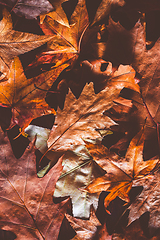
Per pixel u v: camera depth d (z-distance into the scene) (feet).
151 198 2.31
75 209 2.30
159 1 2.31
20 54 2.26
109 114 2.32
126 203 2.30
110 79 2.29
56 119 2.27
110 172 2.29
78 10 2.28
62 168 2.24
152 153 2.31
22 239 2.23
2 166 2.19
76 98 2.29
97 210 2.33
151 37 2.36
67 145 2.30
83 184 2.31
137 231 2.32
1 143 2.19
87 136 2.29
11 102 2.26
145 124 2.32
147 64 2.29
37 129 2.31
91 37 2.33
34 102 2.27
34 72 2.30
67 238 2.31
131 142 2.27
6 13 2.23
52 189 2.24
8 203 2.20
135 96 2.31
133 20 2.34
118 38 2.27
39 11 2.26
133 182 2.30
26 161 2.21
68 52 2.32
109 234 2.31
